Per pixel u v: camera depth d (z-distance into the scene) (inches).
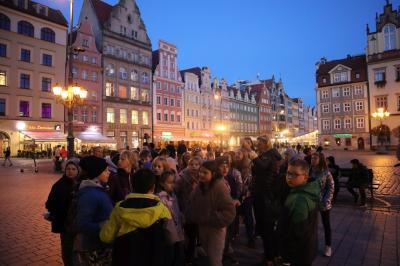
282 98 3860.7
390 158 1227.9
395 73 2036.2
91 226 123.7
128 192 193.3
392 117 2034.9
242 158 258.7
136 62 1957.4
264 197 204.5
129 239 108.3
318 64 2603.3
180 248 134.0
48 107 1561.3
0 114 1408.7
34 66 1515.7
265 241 201.5
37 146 1421.0
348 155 1518.2
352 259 211.0
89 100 1688.0
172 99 2194.9
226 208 156.9
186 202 201.5
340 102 2317.9
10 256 221.0
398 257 213.6
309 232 127.6
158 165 196.5
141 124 1964.8
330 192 219.3
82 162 135.8
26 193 495.2
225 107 2780.5
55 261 211.8
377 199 421.4
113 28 1840.6
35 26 1524.4
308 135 2743.6
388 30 2071.9
